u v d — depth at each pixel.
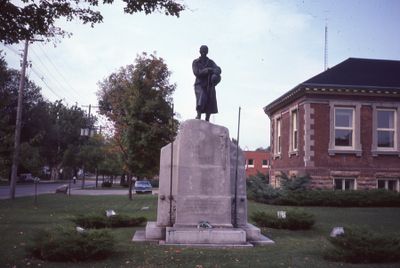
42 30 10.48
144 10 10.23
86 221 14.13
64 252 8.84
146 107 32.44
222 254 9.90
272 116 36.28
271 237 13.02
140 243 11.49
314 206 24.80
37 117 70.38
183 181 11.94
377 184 28.02
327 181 27.55
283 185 26.41
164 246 10.88
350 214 20.12
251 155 66.44
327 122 27.80
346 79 28.78
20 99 30.88
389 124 28.62
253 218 15.78
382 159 28.06
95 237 9.28
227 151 12.19
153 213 20.36
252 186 29.81
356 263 9.11
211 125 12.24
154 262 8.95
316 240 12.42
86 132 54.34
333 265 8.86
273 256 9.78
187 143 12.11
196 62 13.11
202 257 9.51
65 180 98.56
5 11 9.73
